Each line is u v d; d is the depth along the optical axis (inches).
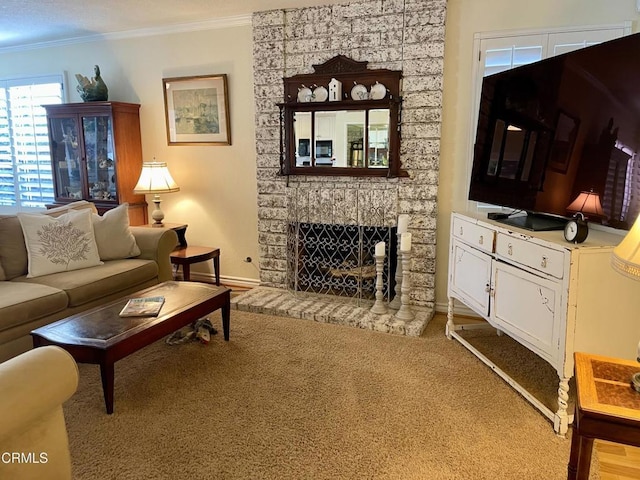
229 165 175.5
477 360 113.7
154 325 97.4
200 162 180.2
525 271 92.5
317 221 156.3
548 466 75.5
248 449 79.4
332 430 85.0
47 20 164.2
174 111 179.9
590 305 81.0
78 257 131.5
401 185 145.3
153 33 177.2
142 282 140.2
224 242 182.4
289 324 138.3
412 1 135.6
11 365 52.2
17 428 49.9
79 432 84.3
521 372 107.7
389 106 140.0
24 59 206.7
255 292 163.5
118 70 187.3
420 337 128.5
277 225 165.9
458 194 142.0
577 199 90.7
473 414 90.4
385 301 150.9
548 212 98.4
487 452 78.9
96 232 140.2
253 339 127.0
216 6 149.0
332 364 111.7
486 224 106.0
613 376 62.0
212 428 85.7
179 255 161.6
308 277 161.8
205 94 173.3
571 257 79.0
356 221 151.4
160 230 151.3
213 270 185.6
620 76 81.2
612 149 83.0
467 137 138.1
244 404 93.8
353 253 154.6
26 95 209.6
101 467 74.7
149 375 106.0
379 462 76.2
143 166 171.2
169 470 74.1
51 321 112.4
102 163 184.2
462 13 132.8
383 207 147.6
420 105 139.3
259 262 172.7
